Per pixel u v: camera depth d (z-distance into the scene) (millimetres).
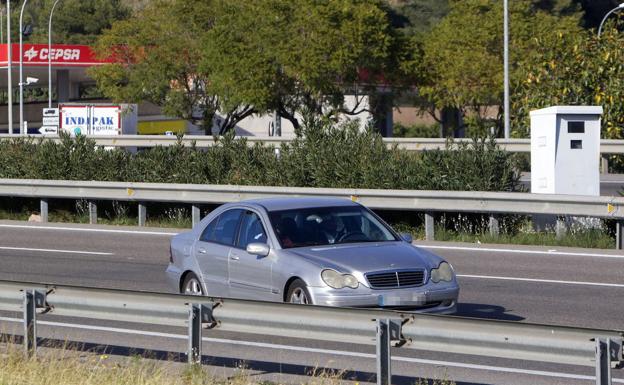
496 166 44062
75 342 22875
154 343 23250
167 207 50250
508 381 19516
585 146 42094
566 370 20453
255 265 24266
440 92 109500
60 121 90750
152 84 113750
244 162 50406
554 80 72062
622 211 37594
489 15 113188
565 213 38656
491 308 27594
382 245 24156
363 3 105375
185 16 113188
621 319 25797
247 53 103125
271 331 17875
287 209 25125
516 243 40219
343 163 46688
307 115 51031
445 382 18750
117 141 76312
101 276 34031
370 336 16875
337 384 18438
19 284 20172
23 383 17703
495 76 105812
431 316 16469
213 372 19766
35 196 51156
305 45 102125
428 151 45594
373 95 109438
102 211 52188
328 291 22344
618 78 70812
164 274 34344
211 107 114938
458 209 40781
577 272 33375
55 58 128875
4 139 58500
